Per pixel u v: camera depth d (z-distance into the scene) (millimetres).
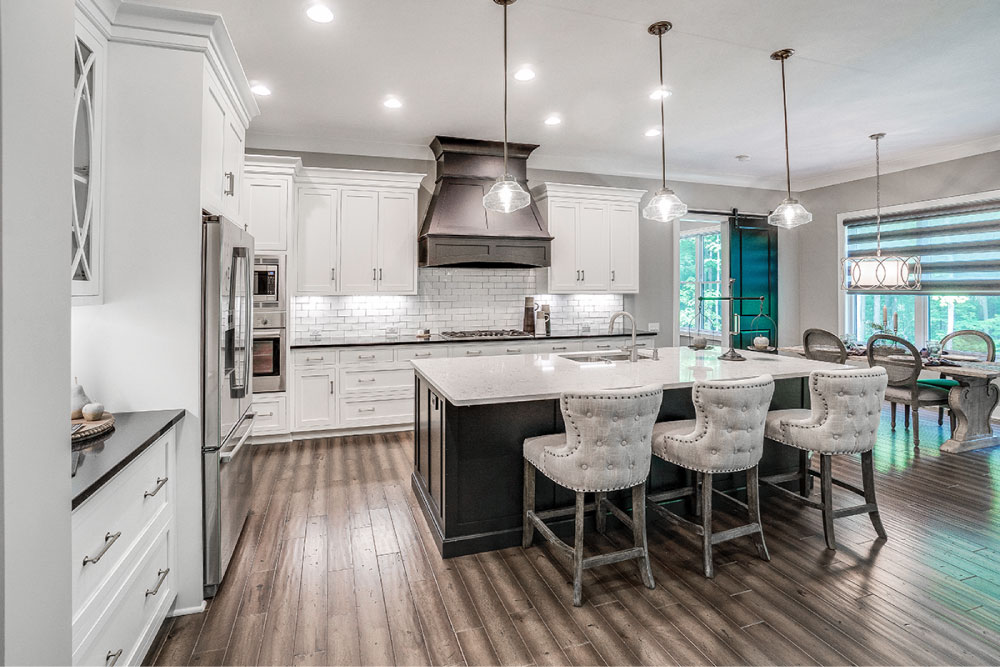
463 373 2959
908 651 1862
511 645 1920
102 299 1999
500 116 4453
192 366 2100
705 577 2377
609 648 1898
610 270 5754
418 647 1910
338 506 3195
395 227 4965
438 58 3365
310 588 2295
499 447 2676
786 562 2498
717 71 3596
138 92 2004
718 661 1822
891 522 2928
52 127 934
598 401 2139
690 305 8148
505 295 5781
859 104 4246
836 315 6637
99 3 1819
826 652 1862
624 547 2670
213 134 2238
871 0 2742
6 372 812
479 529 2650
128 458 1560
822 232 6797
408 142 5180
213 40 2088
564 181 5895
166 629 2004
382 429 4914
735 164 6117
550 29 3014
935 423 5133
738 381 2373
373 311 5309
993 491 3375
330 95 3969
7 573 815
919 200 5746
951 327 5602
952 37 3145
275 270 4430
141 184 2021
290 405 4531
